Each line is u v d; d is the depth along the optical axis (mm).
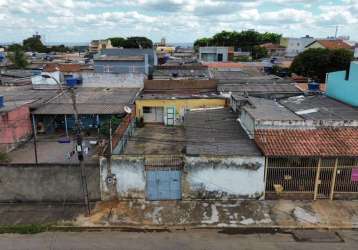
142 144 25359
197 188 17578
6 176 17594
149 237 14703
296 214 16375
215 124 23359
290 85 34031
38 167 17484
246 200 17672
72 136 28391
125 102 29609
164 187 17688
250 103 24203
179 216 16344
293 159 17266
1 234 15000
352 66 24219
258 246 13930
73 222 15891
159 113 31734
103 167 17453
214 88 35969
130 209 17000
